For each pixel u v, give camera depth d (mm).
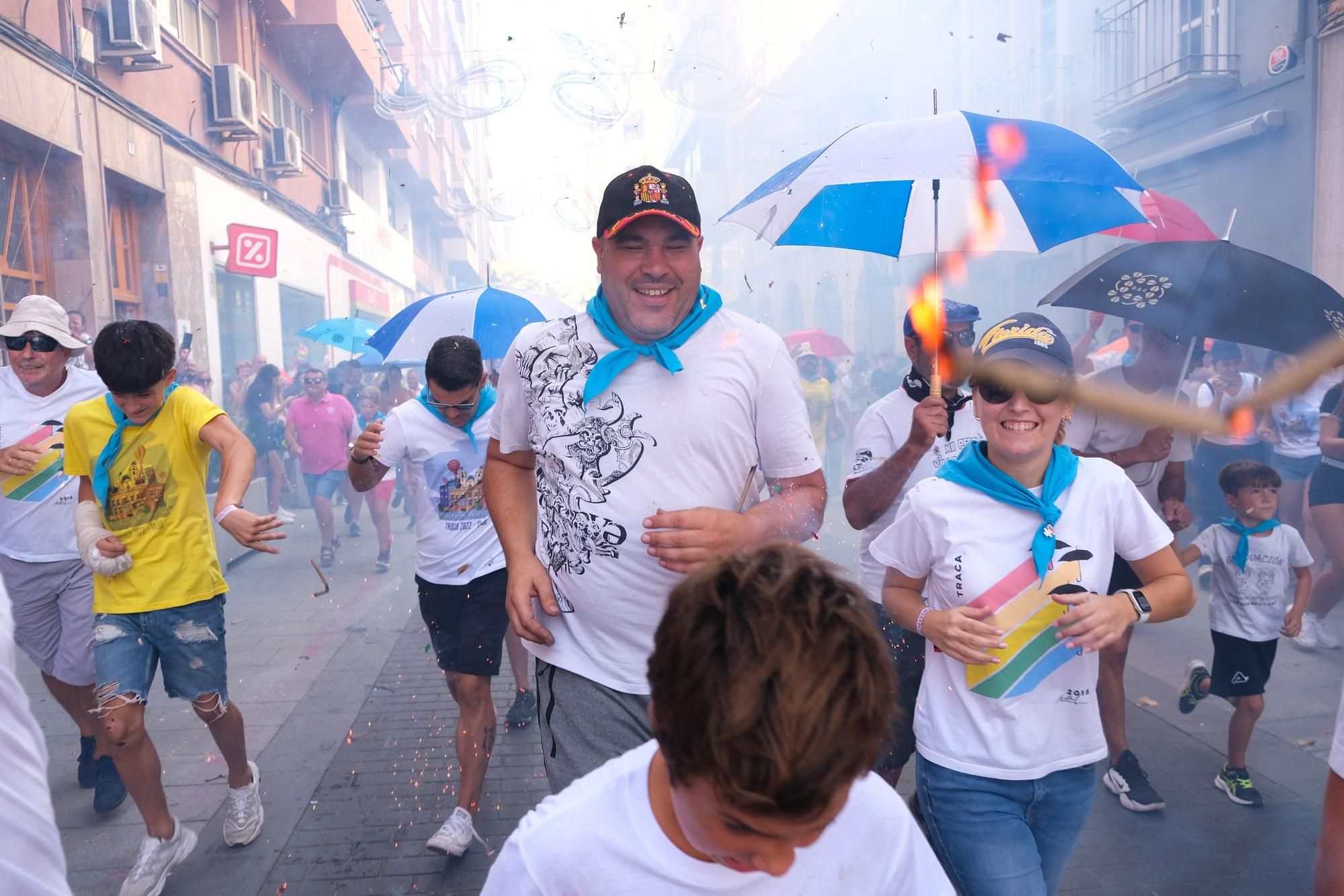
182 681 2947
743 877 949
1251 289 2609
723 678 754
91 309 8891
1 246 7957
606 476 1910
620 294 1890
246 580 7359
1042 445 1913
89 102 8953
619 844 954
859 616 803
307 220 16547
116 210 10016
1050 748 1868
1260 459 5668
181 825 2990
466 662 3205
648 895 952
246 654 5305
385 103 17844
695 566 1732
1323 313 2576
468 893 2828
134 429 2871
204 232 11680
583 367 1946
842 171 2512
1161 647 5090
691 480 1901
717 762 752
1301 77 7328
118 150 9523
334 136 18219
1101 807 3301
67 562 3324
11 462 3186
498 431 2188
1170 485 3408
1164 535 1916
